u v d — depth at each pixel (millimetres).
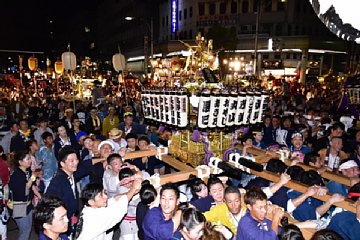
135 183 3953
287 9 38562
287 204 3863
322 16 1283
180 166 4344
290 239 2826
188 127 3971
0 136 10008
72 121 9547
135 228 4523
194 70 4586
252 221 3211
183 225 2951
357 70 18531
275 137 8898
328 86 23688
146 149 5082
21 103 13664
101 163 5500
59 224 2982
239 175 3803
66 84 26469
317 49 32625
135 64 57219
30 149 6305
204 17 43281
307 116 10945
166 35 52688
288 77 32125
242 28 41031
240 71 29734
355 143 7148
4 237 4770
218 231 2994
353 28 1231
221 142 4180
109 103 15344
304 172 4062
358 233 3309
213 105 3609
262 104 3959
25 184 4977
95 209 3562
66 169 4430
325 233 2602
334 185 4508
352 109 10141
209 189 3777
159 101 4109
